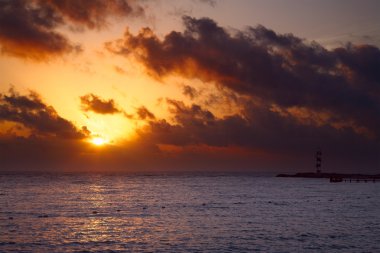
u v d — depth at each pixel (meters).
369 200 96.44
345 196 109.50
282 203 88.38
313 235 49.00
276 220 61.41
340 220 61.62
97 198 98.94
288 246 43.16
